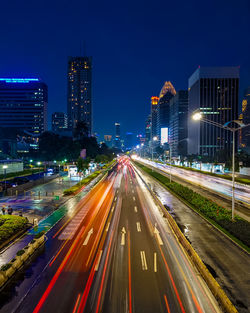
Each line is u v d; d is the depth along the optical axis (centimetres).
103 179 6175
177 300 1146
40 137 13825
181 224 2342
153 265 1495
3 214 2681
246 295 1182
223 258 1595
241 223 2191
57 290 1235
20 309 1091
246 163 8544
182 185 4659
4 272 1316
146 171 8181
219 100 16525
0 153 11900
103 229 2200
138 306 1101
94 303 1123
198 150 16650
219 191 4241
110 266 1483
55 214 2761
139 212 2819
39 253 1684
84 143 14800
